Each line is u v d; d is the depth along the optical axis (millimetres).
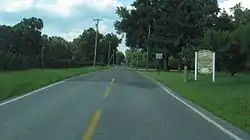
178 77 42219
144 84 31156
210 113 14523
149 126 11211
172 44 76062
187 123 11969
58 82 31312
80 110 14469
